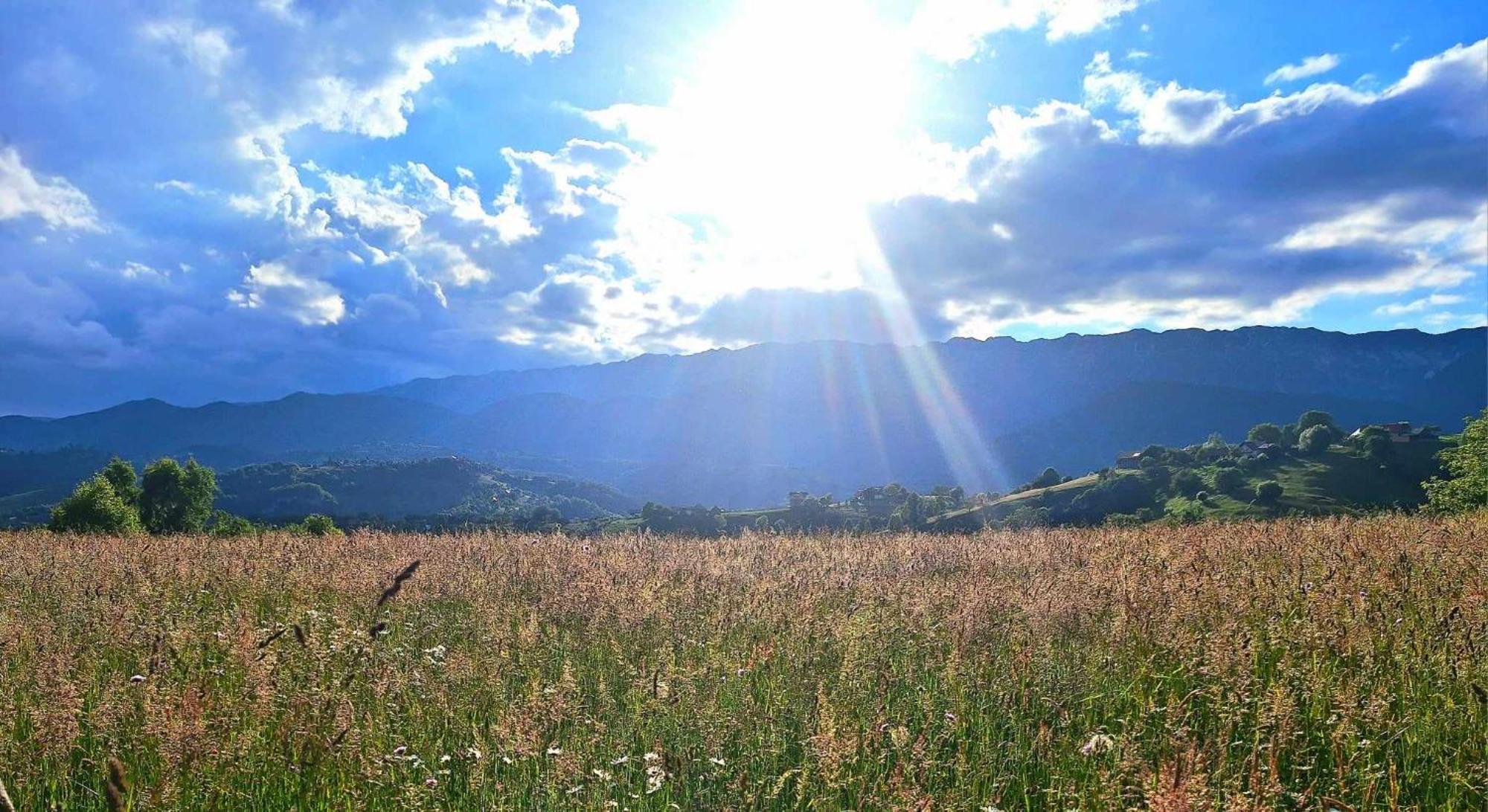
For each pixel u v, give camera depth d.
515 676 6.45
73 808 4.70
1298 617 7.23
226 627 7.14
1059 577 9.17
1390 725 5.17
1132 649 6.72
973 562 11.57
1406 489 96.19
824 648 6.92
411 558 11.99
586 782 4.94
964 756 4.97
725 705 5.84
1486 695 5.29
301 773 4.80
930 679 6.48
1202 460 117.88
